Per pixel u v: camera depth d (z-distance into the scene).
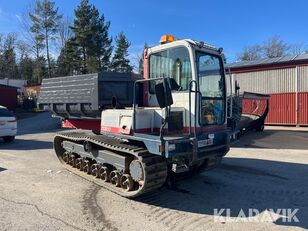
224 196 6.75
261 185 7.51
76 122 8.73
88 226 5.25
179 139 5.86
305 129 19.77
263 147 13.02
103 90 7.18
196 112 6.28
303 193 6.91
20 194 6.88
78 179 8.03
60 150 9.70
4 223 5.35
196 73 6.40
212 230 5.11
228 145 6.98
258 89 23.66
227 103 7.66
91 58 49.75
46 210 5.95
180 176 7.65
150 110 6.46
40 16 57.81
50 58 60.19
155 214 5.78
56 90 8.59
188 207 6.12
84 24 49.97
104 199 6.57
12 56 71.12
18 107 40.62
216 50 6.96
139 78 7.70
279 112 22.67
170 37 6.93
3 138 15.10
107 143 6.95
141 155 6.06
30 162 10.11
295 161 10.22
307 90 21.48
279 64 22.58
